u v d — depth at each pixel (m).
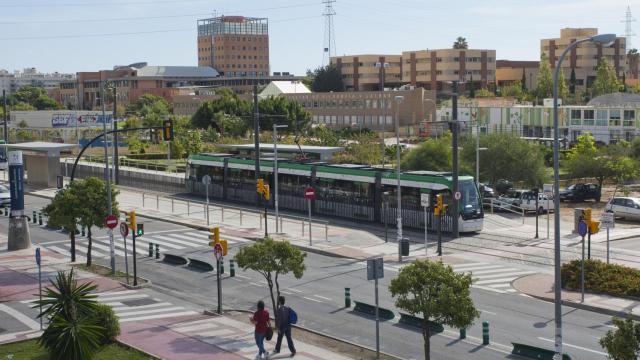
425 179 44.00
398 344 22.88
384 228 45.50
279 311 21.45
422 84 169.50
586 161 59.75
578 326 24.66
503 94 153.62
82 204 35.41
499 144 58.47
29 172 75.94
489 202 53.25
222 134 113.25
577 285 29.33
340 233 43.75
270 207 56.41
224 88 179.12
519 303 27.83
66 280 21.17
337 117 135.88
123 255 39.12
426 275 18.12
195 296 29.81
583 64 172.88
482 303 27.84
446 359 21.30
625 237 41.22
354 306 27.70
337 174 50.28
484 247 38.81
